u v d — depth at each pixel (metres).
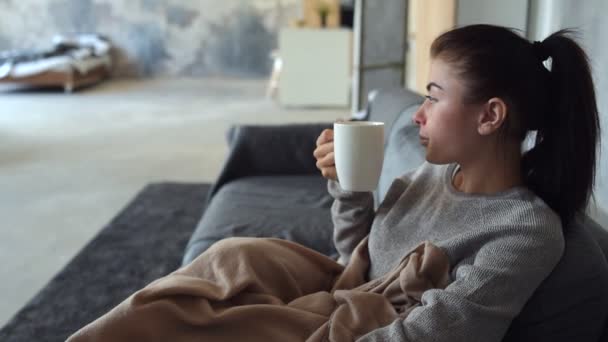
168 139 5.33
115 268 2.48
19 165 4.39
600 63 1.47
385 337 0.88
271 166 2.58
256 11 9.78
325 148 1.19
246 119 6.33
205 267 1.07
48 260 2.62
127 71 10.17
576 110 0.94
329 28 7.00
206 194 3.59
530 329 0.92
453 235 1.00
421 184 1.14
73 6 9.91
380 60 3.96
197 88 8.93
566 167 0.96
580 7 1.65
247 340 0.97
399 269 1.03
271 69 10.01
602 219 1.43
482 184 1.00
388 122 2.31
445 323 0.86
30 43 10.05
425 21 3.89
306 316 1.00
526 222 0.91
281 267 1.10
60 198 3.56
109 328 0.93
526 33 2.31
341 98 7.16
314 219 1.98
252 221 1.96
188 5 9.87
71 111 6.84
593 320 0.91
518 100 0.94
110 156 4.68
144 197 3.52
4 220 3.15
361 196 1.23
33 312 2.10
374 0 3.83
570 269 0.90
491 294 0.86
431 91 0.99
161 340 0.95
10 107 7.11
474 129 0.96
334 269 1.21
